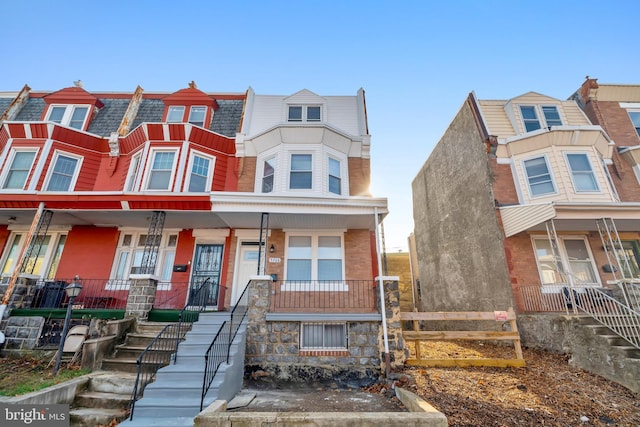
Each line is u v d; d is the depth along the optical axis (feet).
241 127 38.65
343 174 36.47
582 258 35.40
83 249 34.81
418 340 24.56
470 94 41.91
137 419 15.24
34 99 43.45
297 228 34.09
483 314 24.95
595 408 17.24
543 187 36.42
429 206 54.03
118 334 23.38
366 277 32.40
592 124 42.24
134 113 41.73
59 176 35.37
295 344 24.50
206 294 33.27
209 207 29.94
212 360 19.01
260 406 17.94
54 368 20.58
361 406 17.93
